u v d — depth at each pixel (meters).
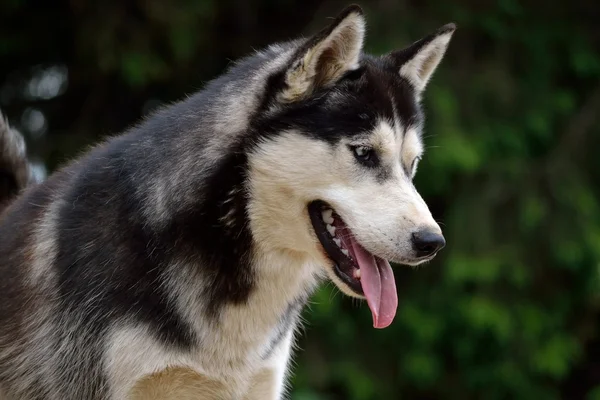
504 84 12.15
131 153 5.57
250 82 5.57
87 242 5.41
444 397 12.47
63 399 5.53
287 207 5.39
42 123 13.43
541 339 12.10
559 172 12.09
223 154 5.41
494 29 12.30
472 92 12.07
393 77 5.69
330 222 5.46
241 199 5.41
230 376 5.63
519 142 11.98
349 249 5.48
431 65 6.04
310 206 5.42
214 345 5.49
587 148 12.38
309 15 13.65
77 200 5.56
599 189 12.46
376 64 5.76
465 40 12.50
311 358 11.98
